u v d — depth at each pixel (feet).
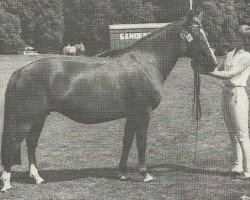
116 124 45.32
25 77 23.85
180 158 31.65
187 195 23.77
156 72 25.67
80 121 25.11
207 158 31.55
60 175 27.91
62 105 24.25
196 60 26.04
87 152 34.06
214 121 45.75
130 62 25.27
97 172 28.58
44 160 31.76
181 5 294.66
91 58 25.41
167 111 52.60
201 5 206.49
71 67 24.35
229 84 26.25
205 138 37.91
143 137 25.72
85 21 275.39
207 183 25.79
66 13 278.46
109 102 24.76
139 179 26.71
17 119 23.97
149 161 30.96
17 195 24.06
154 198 23.44
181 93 70.90
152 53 25.79
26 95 23.81
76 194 24.20
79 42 280.31
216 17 204.33
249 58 25.72
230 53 26.25
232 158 31.42
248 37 25.85
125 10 278.46
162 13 300.81
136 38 201.16
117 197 23.68
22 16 266.16
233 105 26.23
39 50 275.18
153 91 25.43
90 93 24.34
